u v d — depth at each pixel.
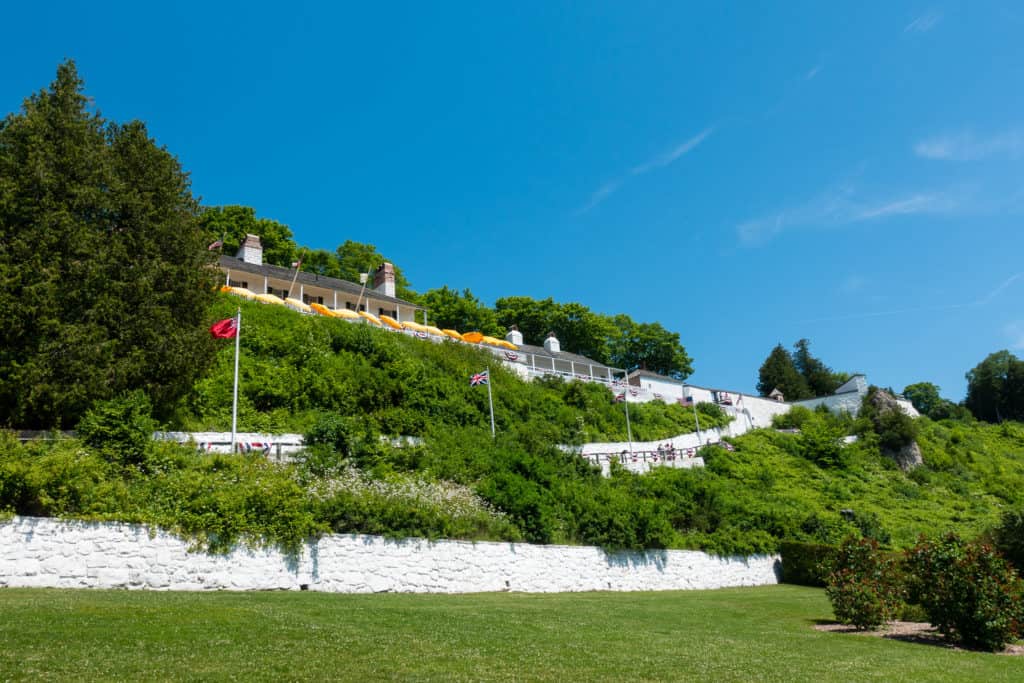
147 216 23.59
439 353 41.88
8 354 19.73
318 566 17.19
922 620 18.56
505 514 22.38
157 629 10.41
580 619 15.14
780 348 94.50
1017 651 14.81
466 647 10.93
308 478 19.59
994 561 15.24
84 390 20.31
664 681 9.62
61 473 15.28
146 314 22.52
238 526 16.33
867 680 10.62
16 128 21.91
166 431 23.05
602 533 23.91
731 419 56.31
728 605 20.42
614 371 67.81
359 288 55.66
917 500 43.72
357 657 9.70
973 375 99.50
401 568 18.48
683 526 28.94
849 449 49.94
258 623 11.42
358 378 33.28
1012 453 62.59
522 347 61.59
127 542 15.09
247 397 28.83
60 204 21.45
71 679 7.84
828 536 31.25
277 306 38.41
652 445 43.94
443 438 30.89
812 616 19.03
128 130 25.14
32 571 14.08
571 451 34.34
